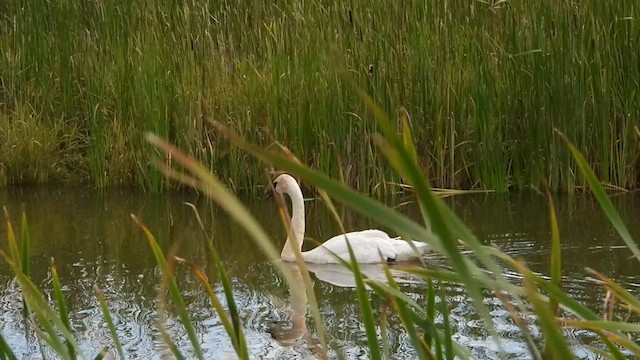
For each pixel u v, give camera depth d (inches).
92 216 517.3
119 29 621.0
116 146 601.6
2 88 676.1
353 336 300.0
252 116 563.8
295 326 315.0
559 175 543.8
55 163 624.1
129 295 361.4
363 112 544.7
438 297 336.8
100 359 156.5
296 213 428.8
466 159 556.1
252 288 366.9
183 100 575.8
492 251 112.4
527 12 538.9
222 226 486.0
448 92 548.4
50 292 370.3
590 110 535.8
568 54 531.8
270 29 594.9
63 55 641.6
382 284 132.9
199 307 342.6
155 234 470.3
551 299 118.8
